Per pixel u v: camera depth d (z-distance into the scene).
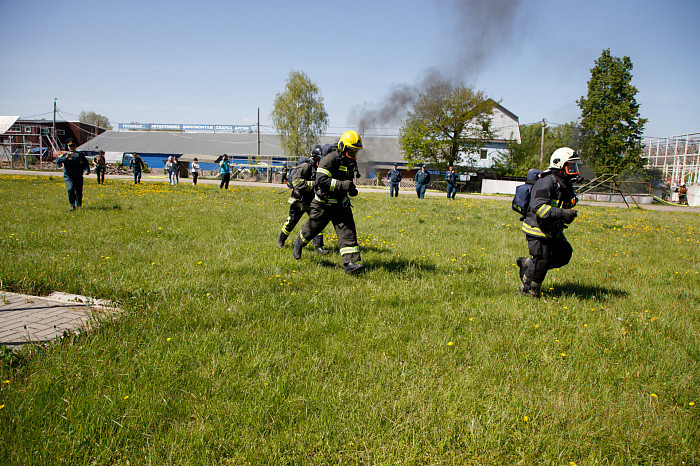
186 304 4.33
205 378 3.02
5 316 4.09
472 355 3.55
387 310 4.49
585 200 35.44
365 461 2.38
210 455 2.35
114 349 3.36
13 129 72.00
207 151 68.69
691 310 5.03
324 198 5.58
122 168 50.75
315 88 59.06
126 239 7.68
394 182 23.86
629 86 45.84
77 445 2.36
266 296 4.73
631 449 2.55
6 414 2.54
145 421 2.56
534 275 5.15
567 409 2.87
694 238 11.75
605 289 5.82
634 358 3.66
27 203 12.55
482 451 2.47
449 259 7.15
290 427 2.57
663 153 50.69
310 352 3.48
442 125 47.22
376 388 2.98
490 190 44.59
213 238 8.08
